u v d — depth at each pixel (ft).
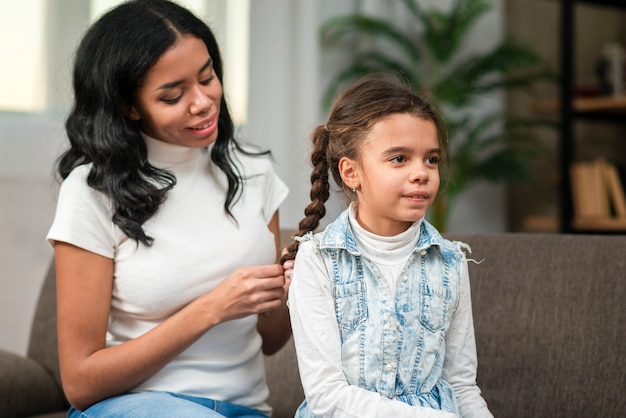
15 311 10.16
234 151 4.90
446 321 3.88
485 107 13.97
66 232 4.17
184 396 4.29
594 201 11.80
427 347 3.81
